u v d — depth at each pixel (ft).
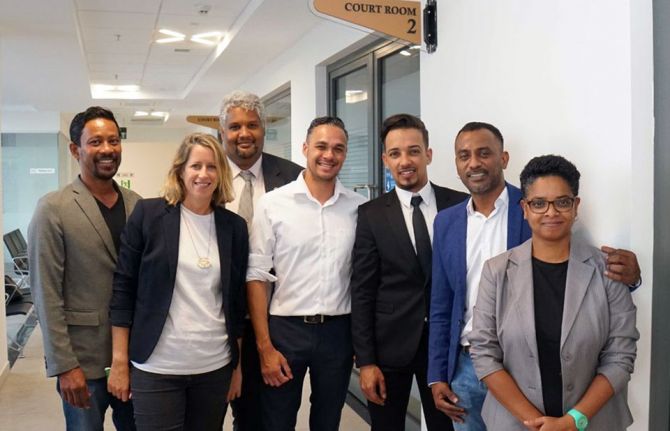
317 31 17.93
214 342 7.33
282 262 8.04
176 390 7.23
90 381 7.80
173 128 51.31
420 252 7.74
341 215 8.18
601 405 5.54
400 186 7.99
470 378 7.06
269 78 23.58
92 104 34.73
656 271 6.48
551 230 5.80
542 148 7.56
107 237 7.82
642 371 6.50
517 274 6.02
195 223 7.38
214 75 26.45
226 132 8.70
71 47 19.29
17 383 16.44
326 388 8.13
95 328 7.72
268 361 7.88
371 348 7.80
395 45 14.08
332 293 8.00
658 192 6.45
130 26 19.94
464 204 7.28
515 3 7.97
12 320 24.36
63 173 39.68
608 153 6.61
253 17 17.12
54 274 7.48
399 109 14.25
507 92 8.17
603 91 6.65
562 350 5.66
